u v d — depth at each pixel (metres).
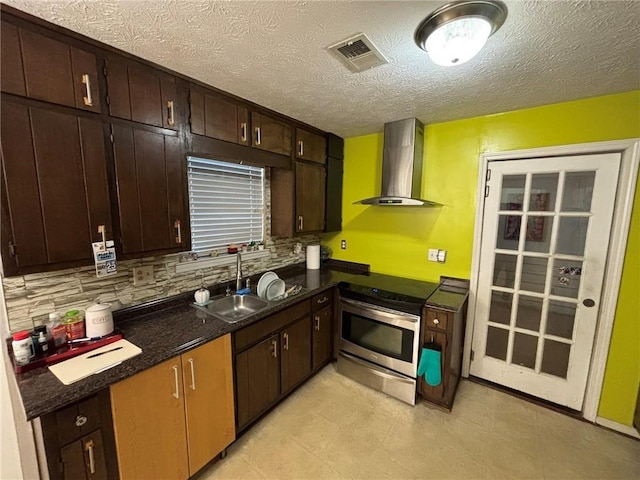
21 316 1.32
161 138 1.55
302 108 2.14
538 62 1.42
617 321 1.89
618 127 1.80
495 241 2.32
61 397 1.01
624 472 1.63
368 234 3.00
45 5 1.04
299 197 2.60
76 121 1.25
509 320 2.31
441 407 2.13
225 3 1.03
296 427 1.95
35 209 1.16
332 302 2.66
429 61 1.43
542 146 2.05
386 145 2.47
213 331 1.57
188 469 1.49
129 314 1.70
